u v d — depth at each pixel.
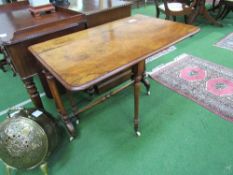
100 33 1.27
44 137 1.16
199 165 1.23
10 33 1.26
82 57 1.01
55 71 0.91
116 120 1.62
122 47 1.08
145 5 4.33
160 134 1.46
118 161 1.30
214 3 3.62
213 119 1.54
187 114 1.61
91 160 1.32
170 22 1.36
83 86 0.81
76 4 1.73
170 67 2.23
